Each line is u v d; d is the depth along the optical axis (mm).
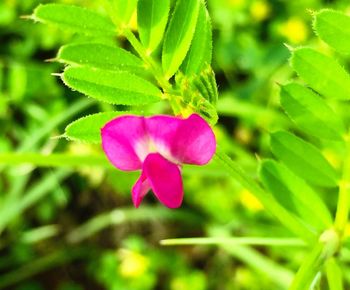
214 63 282
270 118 264
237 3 283
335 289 106
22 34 290
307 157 106
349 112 242
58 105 279
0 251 315
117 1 89
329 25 90
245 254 255
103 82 87
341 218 104
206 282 296
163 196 81
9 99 279
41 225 320
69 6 88
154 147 85
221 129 272
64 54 86
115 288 293
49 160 116
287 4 283
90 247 323
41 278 321
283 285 247
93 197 321
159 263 299
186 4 87
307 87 100
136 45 89
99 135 90
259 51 281
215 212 279
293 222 105
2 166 274
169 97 89
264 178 108
